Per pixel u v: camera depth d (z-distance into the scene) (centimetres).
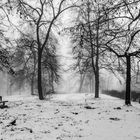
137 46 1280
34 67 3297
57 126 1005
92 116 1251
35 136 840
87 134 878
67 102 2053
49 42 2662
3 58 1536
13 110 1442
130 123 1064
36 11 2186
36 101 2080
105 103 1961
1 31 1455
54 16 2308
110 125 1029
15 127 973
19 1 919
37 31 2330
